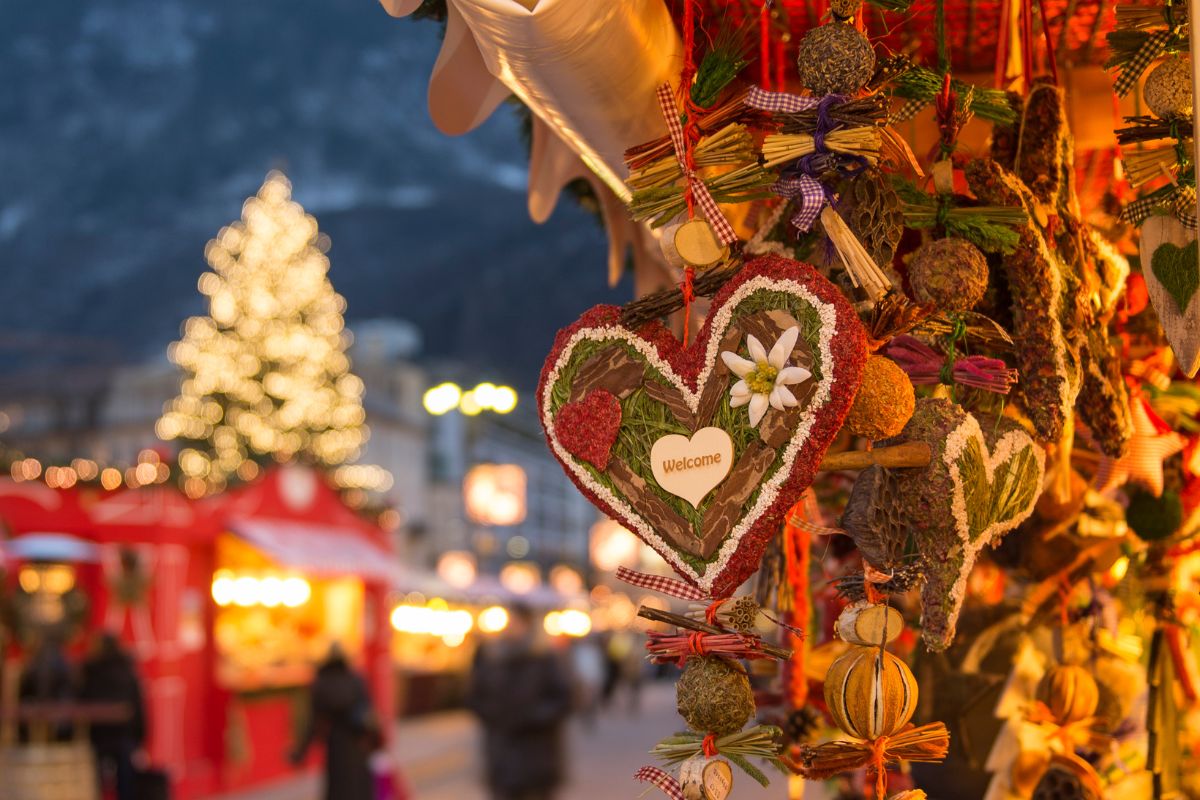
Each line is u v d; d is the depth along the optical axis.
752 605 1.22
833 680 1.26
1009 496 1.24
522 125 2.26
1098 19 1.72
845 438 1.71
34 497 11.62
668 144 1.25
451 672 25.36
